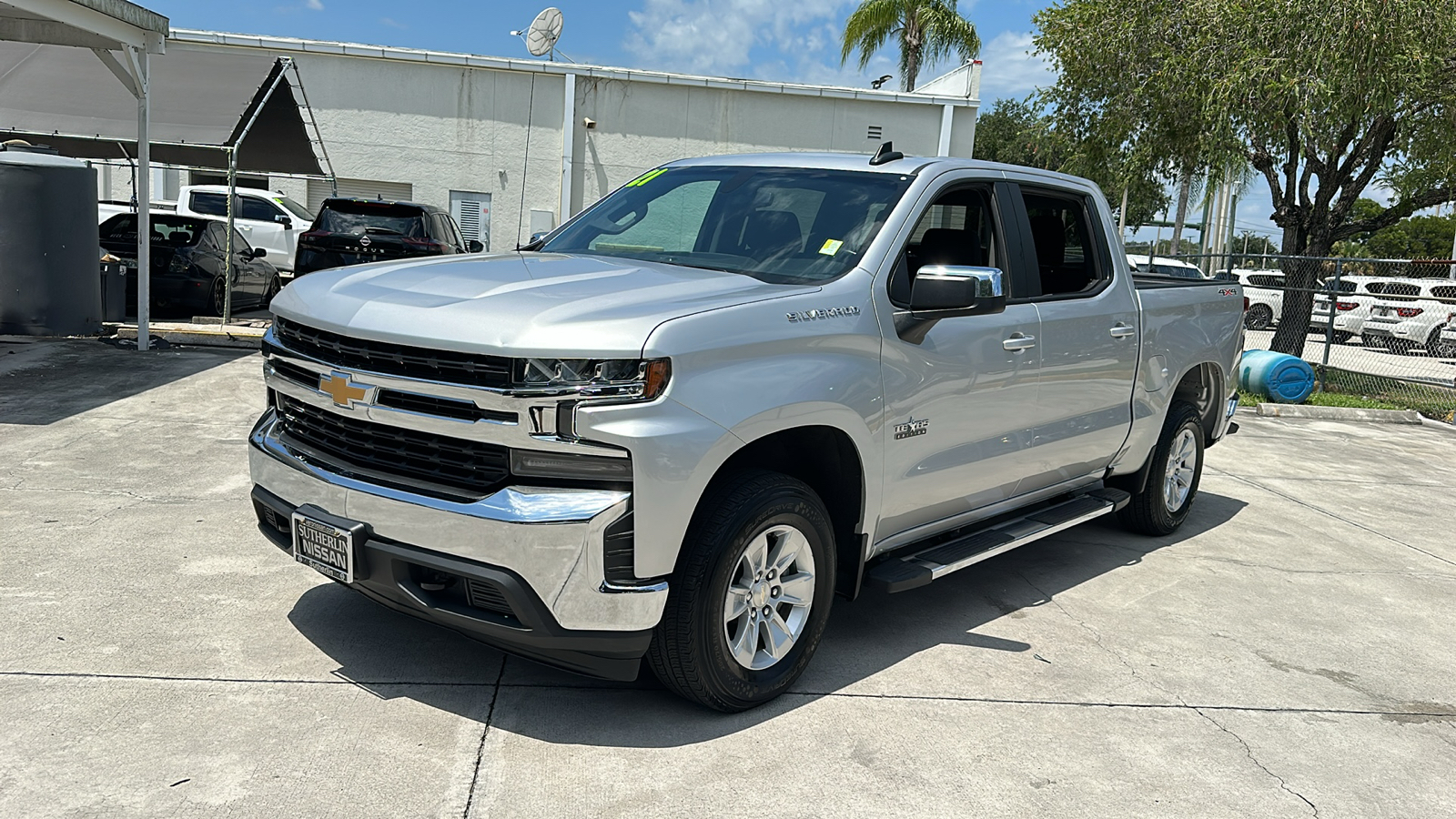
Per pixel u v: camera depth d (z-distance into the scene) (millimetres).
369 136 22984
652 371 3094
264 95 13789
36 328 11102
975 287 3779
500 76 23188
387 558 3240
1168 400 5895
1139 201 17219
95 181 11383
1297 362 12688
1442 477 9102
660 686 3779
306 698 3486
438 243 14633
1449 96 13688
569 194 23797
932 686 3969
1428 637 4949
